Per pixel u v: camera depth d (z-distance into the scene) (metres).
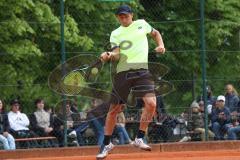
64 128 19.02
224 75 23.28
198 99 20.52
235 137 19.47
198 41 23.06
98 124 18.89
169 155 17.33
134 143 14.60
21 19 21.42
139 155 17.50
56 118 19.19
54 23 21.31
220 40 23.75
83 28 22.11
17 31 20.86
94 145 19.03
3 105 20.00
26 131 19.00
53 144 19.12
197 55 22.83
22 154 18.12
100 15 22.22
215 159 15.27
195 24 23.27
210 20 24.14
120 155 17.56
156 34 14.45
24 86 20.67
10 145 18.52
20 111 20.41
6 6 21.12
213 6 24.28
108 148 14.59
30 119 19.23
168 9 23.66
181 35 23.06
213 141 18.91
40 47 21.48
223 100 19.64
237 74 23.47
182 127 19.59
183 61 22.89
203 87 19.66
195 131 19.53
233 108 19.75
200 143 18.80
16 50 21.03
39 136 19.12
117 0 20.16
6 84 20.86
